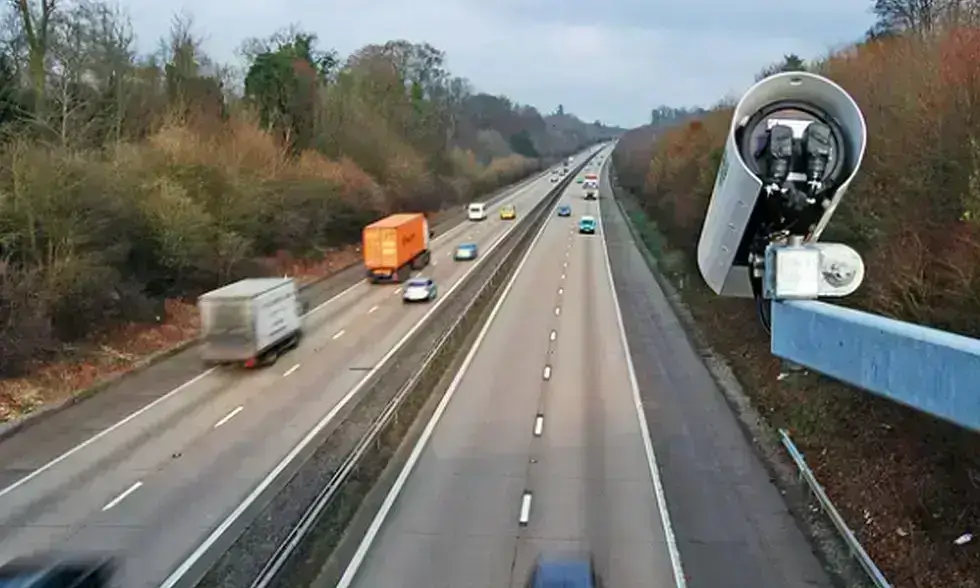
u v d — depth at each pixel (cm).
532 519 2284
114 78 6097
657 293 5919
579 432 3023
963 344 428
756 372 3706
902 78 3319
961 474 2155
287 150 7831
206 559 2072
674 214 7319
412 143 12756
